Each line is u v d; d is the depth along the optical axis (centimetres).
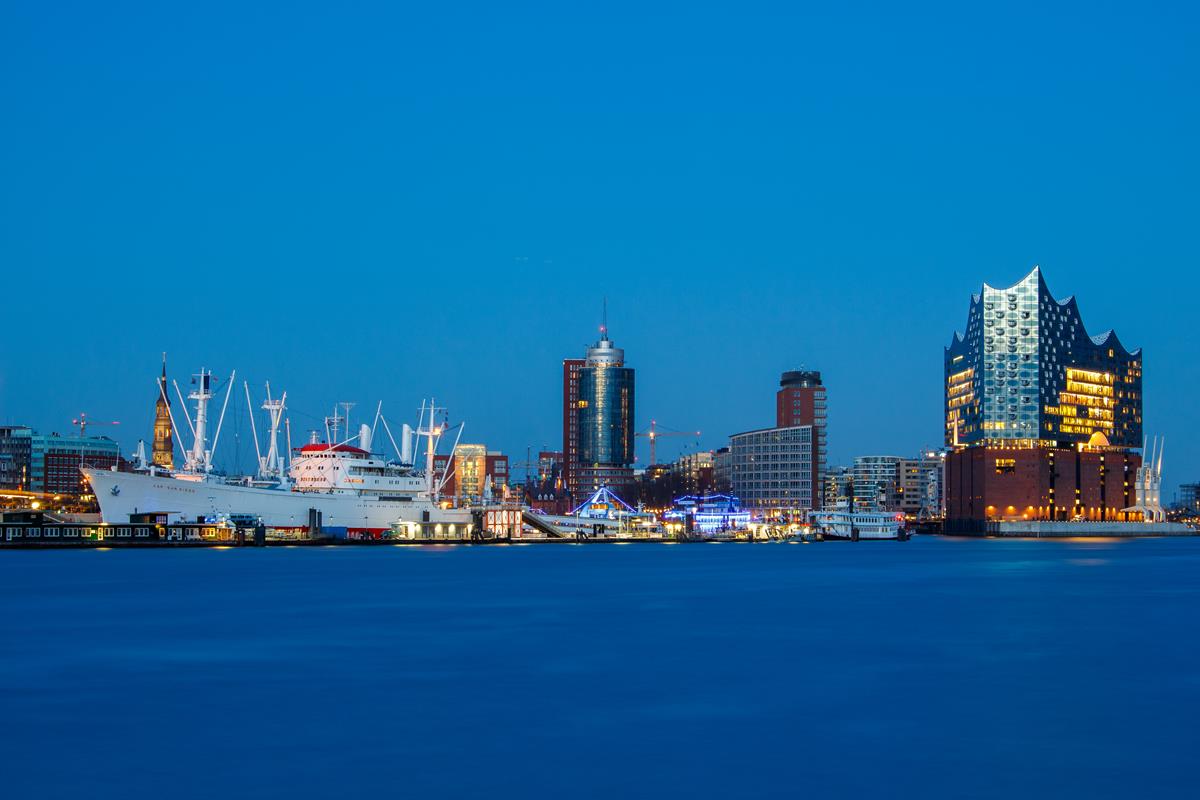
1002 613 13675
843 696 8162
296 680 8825
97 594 15812
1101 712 7612
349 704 7888
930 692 8331
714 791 5794
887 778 6003
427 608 14088
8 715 7519
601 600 15312
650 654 10156
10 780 5991
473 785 5897
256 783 5928
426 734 6988
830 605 14662
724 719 7412
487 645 10756
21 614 13238
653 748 6631
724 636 11438
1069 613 13650
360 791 5797
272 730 7088
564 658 9919
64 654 10144
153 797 5706
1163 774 6078
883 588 17700
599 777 6031
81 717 7456
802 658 9912
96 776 6059
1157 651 10325
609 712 7619
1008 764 6275
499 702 7962
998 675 9050
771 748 6625
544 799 5666
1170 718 7425
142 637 11281
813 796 5700
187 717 7462
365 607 14150
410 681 8794
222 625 12250
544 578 19700
